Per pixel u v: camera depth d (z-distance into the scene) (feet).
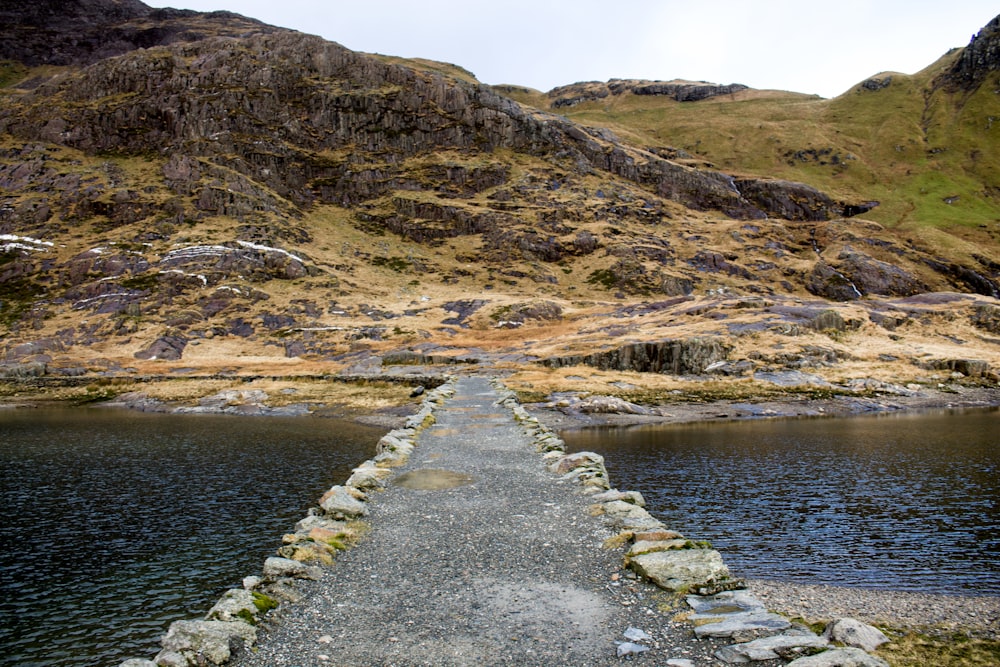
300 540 39.47
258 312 299.38
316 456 105.29
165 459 103.14
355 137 532.73
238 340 273.75
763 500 76.95
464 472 62.39
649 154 601.21
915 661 37.01
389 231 463.83
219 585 52.08
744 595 31.24
